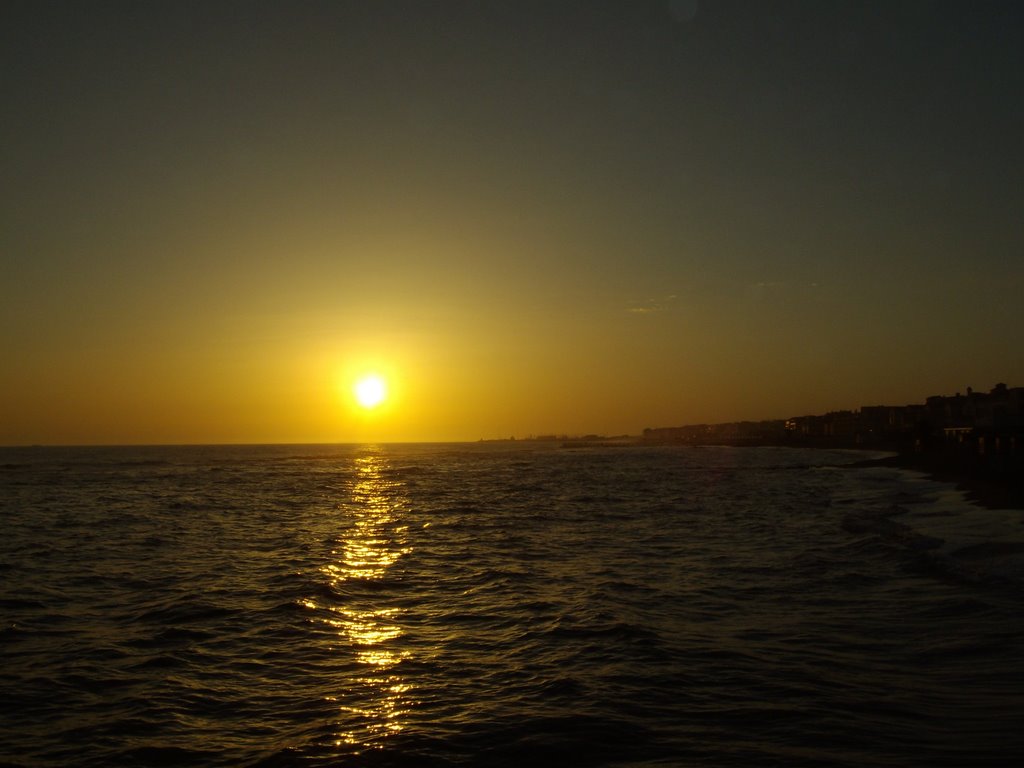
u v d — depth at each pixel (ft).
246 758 35.73
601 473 349.00
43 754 36.45
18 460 572.51
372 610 66.74
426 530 130.82
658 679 46.11
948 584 73.41
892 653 51.26
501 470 395.34
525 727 38.60
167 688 45.96
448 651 53.47
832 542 106.32
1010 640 53.06
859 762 33.73
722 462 476.13
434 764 34.50
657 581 79.00
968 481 218.79
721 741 36.45
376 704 42.73
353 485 274.36
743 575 82.02
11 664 50.80
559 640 55.72
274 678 47.83
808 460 491.72
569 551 103.09
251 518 154.40
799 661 49.57
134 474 354.95
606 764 34.09
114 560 96.27
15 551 104.53
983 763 33.37
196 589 76.07
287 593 73.20
